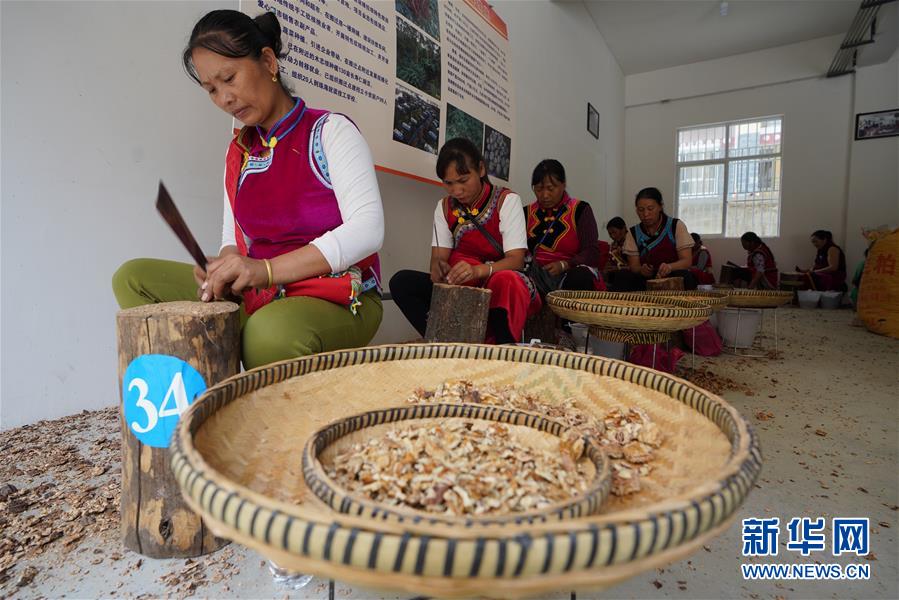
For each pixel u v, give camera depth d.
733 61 7.99
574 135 5.90
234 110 1.21
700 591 1.01
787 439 1.82
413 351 1.05
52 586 0.98
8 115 1.67
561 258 2.89
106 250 1.93
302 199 1.30
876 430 1.91
